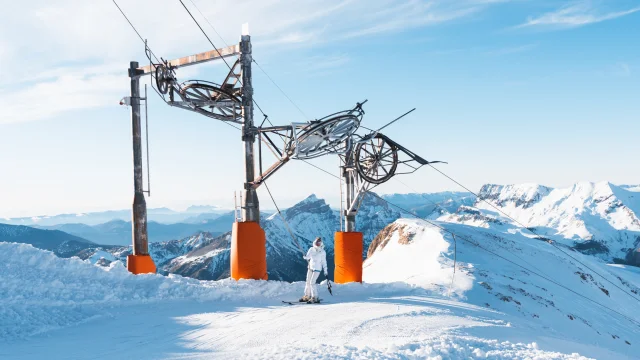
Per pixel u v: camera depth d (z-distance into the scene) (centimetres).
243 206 2164
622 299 6700
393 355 973
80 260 1752
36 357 1059
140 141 2230
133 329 1337
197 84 2188
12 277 1524
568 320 3581
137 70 2206
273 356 947
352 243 2364
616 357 1934
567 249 8950
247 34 2145
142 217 2227
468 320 1620
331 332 1283
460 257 5425
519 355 1105
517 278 4972
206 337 1245
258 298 1852
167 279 1808
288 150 2086
